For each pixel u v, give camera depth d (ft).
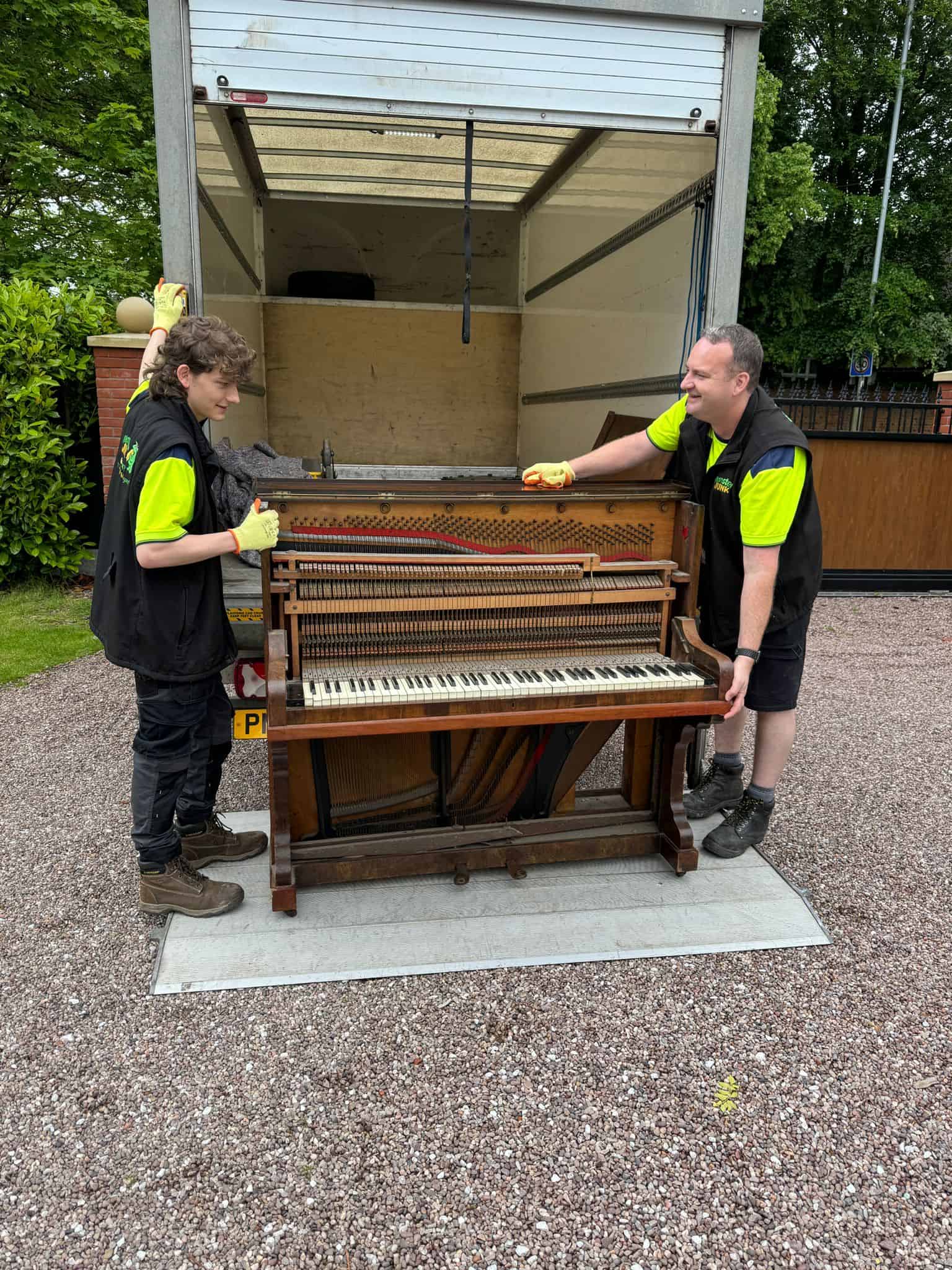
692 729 9.35
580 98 10.68
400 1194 6.00
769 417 8.86
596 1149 6.40
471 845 9.49
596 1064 7.23
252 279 20.10
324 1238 5.68
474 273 23.57
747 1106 6.83
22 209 36.65
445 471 23.93
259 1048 7.34
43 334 22.29
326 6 10.03
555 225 20.26
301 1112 6.69
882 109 64.54
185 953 8.45
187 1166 6.20
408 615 8.70
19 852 10.57
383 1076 7.06
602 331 16.60
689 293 12.16
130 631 7.76
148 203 36.45
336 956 8.46
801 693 17.20
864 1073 7.20
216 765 9.72
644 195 14.05
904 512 25.53
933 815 11.95
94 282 31.32
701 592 10.01
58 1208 5.86
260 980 8.09
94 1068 7.10
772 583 8.76
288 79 10.16
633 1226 5.80
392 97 10.34
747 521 8.79
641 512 9.21
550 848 9.70
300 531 8.42
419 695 7.86
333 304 22.66
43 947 8.68
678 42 10.74
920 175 65.77
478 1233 5.72
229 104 10.16
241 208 17.87
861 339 59.11
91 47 32.01
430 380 23.66
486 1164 6.25
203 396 7.81
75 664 18.08
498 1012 7.82
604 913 9.24
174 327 7.76
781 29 58.08
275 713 7.58
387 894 9.52
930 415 27.68
